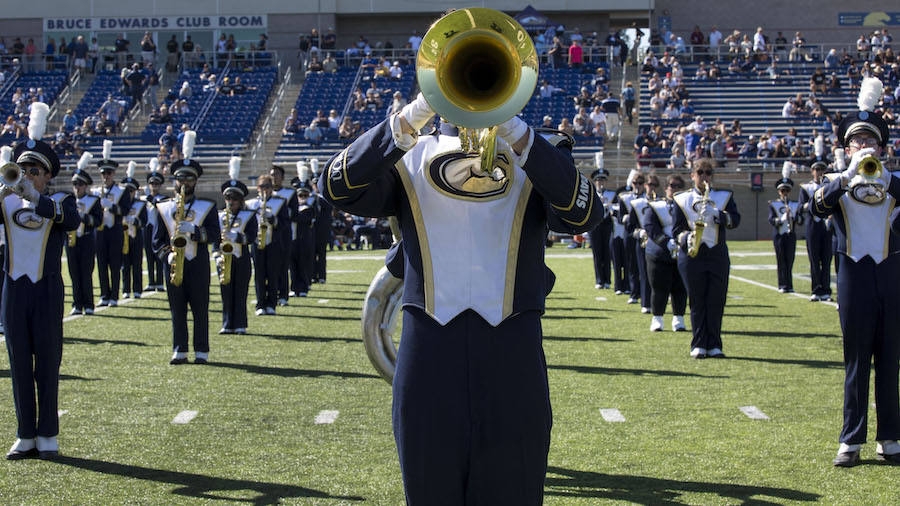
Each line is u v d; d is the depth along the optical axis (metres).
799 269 20.41
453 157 3.18
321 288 17.09
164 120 33.56
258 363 8.98
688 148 30.31
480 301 3.10
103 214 14.04
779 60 36.78
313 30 38.16
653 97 33.78
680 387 7.67
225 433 6.28
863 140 5.48
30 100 35.03
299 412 6.86
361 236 30.03
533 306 3.16
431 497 3.10
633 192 14.40
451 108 2.79
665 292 10.89
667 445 5.91
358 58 37.19
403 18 39.91
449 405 3.07
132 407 7.06
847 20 40.22
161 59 39.34
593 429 6.32
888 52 35.62
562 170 3.02
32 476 5.35
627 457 5.64
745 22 40.41
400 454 3.16
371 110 34.19
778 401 7.13
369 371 8.52
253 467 5.48
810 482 5.14
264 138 33.03
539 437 3.12
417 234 3.17
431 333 3.11
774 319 12.10
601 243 16.17
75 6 39.38
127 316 12.99
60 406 7.11
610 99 32.69
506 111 2.78
